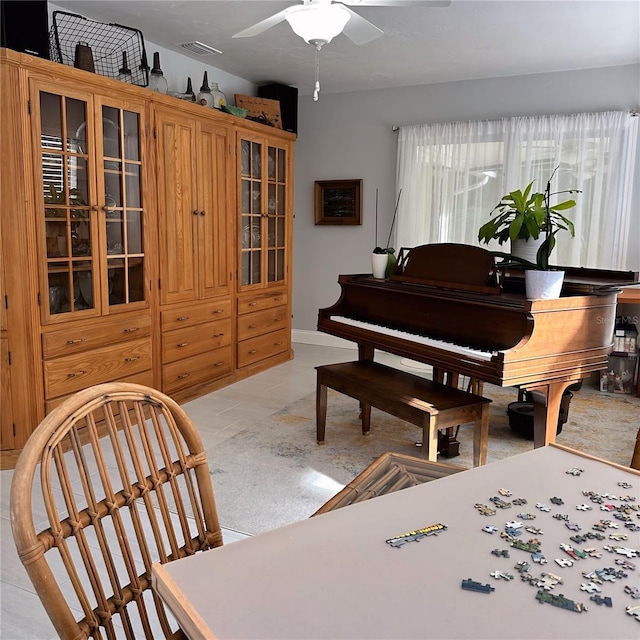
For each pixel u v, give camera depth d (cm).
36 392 314
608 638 77
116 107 351
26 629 188
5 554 232
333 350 620
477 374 275
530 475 127
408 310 342
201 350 445
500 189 538
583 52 456
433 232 568
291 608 81
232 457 330
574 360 283
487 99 544
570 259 515
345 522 106
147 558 114
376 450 342
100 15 394
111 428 111
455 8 365
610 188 497
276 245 537
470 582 88
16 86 291
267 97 579
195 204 427
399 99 580
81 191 334
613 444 358
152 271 389
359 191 602
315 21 244
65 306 329
